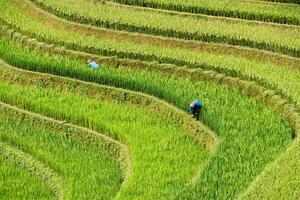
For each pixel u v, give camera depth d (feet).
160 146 176.86
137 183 161.07
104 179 169.17
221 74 201.98
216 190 152.66
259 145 169.07
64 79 209.05
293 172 152.97
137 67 212.23
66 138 188.96
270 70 201.46
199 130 182.39
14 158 183.01
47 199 167.73
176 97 192.85
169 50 216.54
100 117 190.08
